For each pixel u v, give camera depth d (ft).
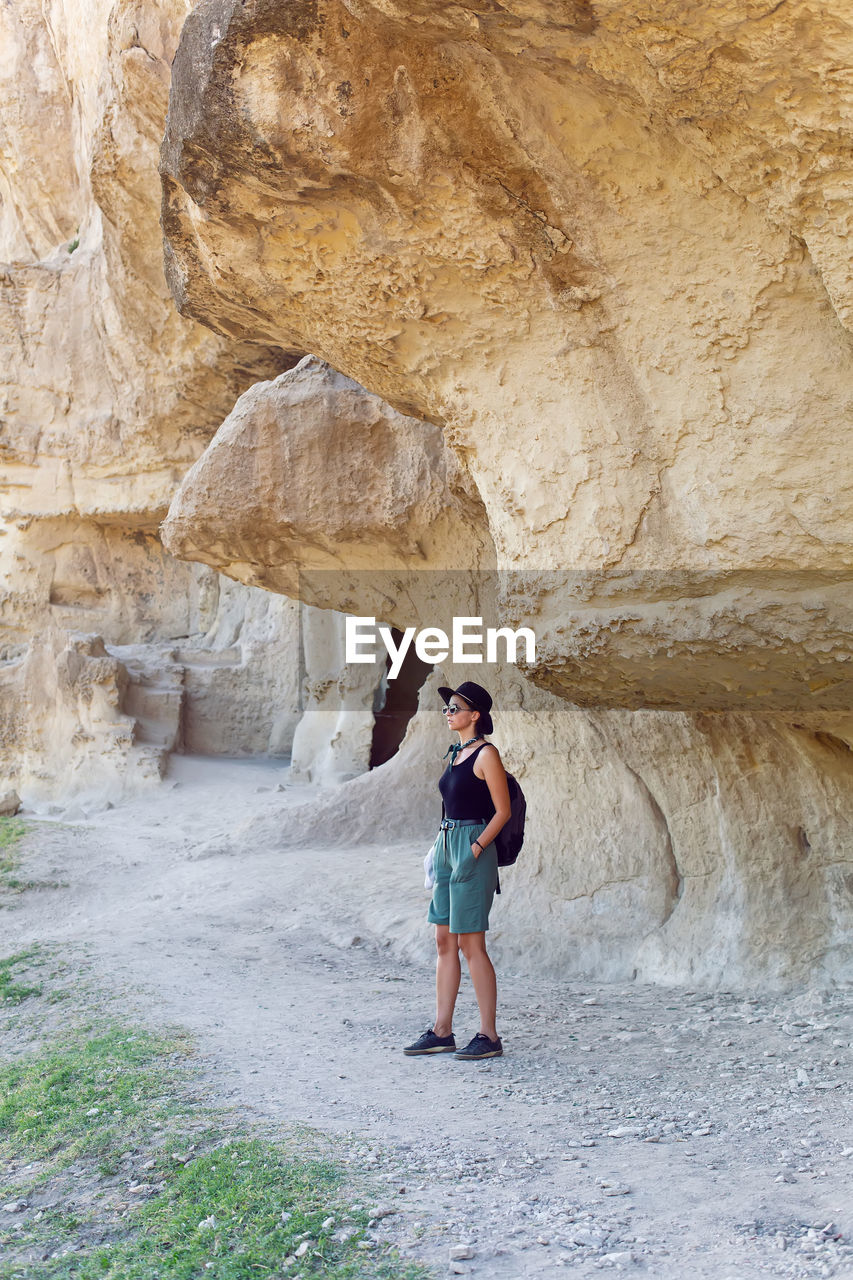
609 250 11.28
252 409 21.38
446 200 11.69
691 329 11.14
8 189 64.39
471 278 12.35
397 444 20.86
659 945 18.72
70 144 62.18
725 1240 8.32
